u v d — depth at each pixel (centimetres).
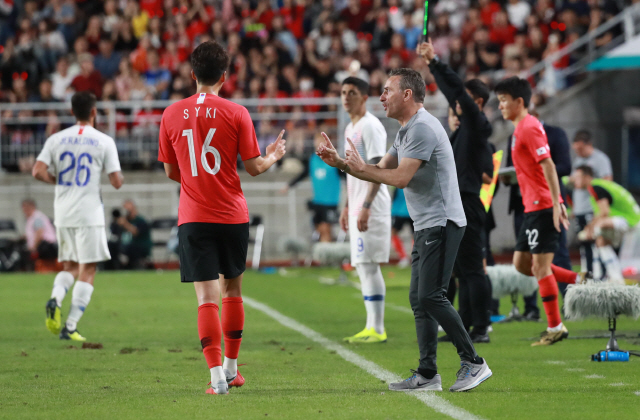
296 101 6712
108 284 4684
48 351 2436
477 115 2480
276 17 7538
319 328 2964
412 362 2230
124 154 6700
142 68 7281
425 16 2436
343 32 7581
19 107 6712
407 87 1819
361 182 2644
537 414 1562
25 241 5878
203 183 1777
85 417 1548
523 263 2625
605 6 6975
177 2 7888
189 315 3338
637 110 6462
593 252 4444
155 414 1573
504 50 6975
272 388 1858
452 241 1794
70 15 7812
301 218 6744
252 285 4688
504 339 2681
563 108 6619
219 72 1825
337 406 1647
